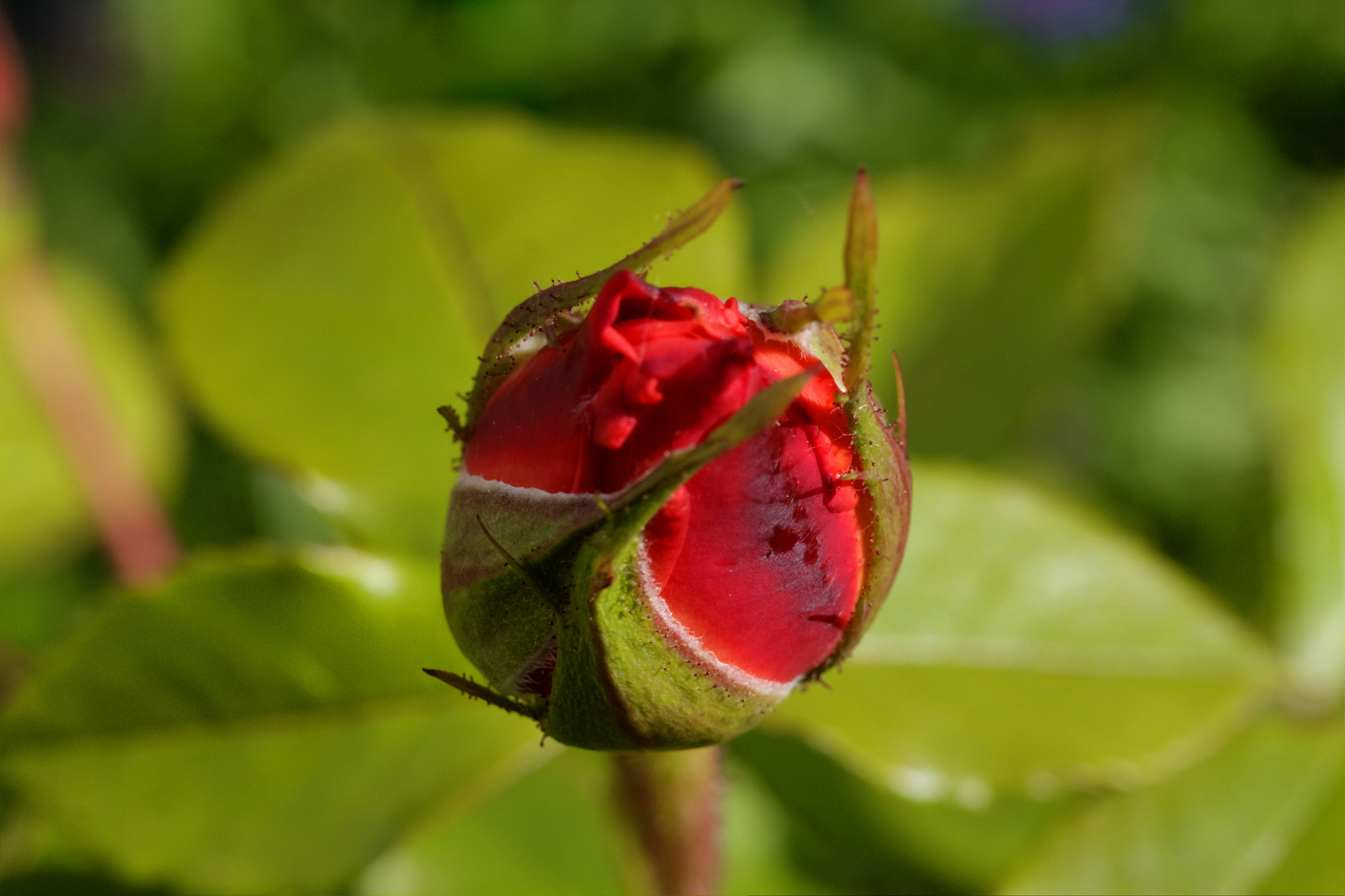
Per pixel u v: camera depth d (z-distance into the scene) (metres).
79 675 0.25
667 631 0.22
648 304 0.21
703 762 0.24
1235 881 0.26
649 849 0.24
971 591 0.26
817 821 0.28
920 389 0.32
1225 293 0.62
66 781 0.25
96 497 0.32
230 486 0.37
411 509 0.27
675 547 0.21
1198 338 0.61
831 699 0.26
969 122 0.64
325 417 0.27
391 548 0.27
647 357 0.21
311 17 0.54
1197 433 0.59
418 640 0.25
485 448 0.22
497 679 0.22
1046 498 0.26
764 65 0.60
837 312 0.21
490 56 0.56
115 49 0.58
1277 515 0.30
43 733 0.25
